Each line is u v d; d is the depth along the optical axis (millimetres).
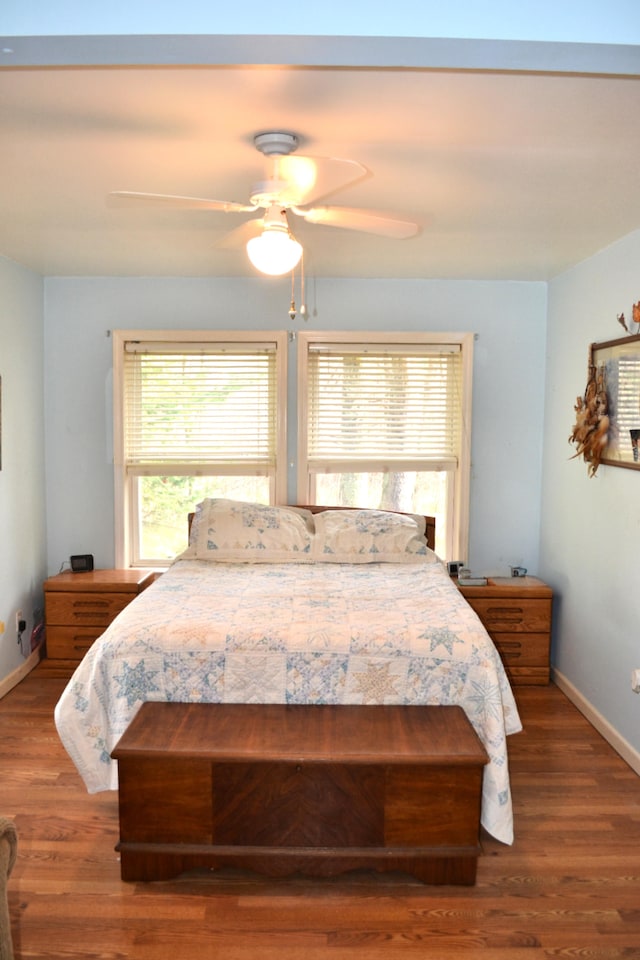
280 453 4180
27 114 1849
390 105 1774
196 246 3363
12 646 3742
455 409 4211
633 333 3006
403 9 1227
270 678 2455
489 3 1228
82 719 2441
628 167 2248
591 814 2621
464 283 4129
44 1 1213
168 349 4156
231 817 2201
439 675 2443
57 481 4207
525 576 4152
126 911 2111
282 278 4090
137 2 1216
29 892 2189
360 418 4211
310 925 2062
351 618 2629
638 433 2916
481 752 2156
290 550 3656
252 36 1226
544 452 4184
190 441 4227
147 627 2529
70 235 3158
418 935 2025
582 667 3557
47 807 2639
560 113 1823
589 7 1235
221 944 1988
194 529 3824
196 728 2277
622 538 3102
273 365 4168
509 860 2352
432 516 4242
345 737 2229
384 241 3211
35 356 4008
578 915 2105
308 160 1743
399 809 2189
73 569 4113
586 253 3430
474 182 2406
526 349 4176
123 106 1793
